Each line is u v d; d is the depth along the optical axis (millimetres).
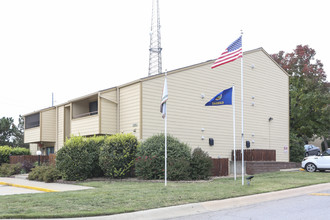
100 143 17516
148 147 16047
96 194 10719
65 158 16562
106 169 16453
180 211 8875
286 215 8320
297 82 34312
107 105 20141
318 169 19688
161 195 10430
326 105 32250
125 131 19703
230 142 22531
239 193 11125
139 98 18891
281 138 25891
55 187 14305
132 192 11094
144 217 8211
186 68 20625
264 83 25094
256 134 24109
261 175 17734
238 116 23109
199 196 10312
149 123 19000
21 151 27375
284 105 26500
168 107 19656
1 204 9180
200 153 16250
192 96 20797
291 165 22906
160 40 45156
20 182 17016
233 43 13992
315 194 11914
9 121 41562
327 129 33000
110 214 8039
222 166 17953
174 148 15977
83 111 23922
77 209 8461
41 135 26078
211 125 21578
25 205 8984
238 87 23328
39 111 26703
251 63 24297
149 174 15500
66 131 25438
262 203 10195
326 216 8148
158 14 45688
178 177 15086
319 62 36625
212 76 21906
